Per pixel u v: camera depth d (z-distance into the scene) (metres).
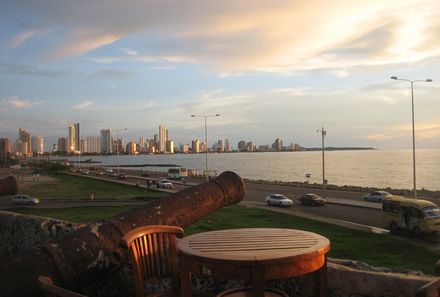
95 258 4.98
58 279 4.62
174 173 93.06
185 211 5.69
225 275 3.22
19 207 43.94
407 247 22.69
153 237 4.32
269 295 3.78
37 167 178.50
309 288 4.30
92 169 167.75
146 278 4.23
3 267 4.43
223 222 30.83
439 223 27.45
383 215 30.19
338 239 24.91
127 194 58.53
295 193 60.16
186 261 3.43
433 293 2.18
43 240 6.43
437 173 158.50
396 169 187.62
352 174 156.25
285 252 3.32
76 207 42.56
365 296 3.94
